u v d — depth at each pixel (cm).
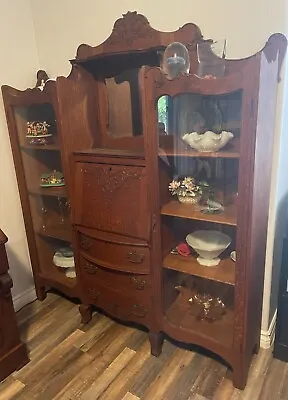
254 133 123
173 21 160
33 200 224
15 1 197
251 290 150
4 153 210
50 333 204
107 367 177
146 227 161
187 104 146
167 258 171
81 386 166
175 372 171
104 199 172
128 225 166
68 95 175
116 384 166
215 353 166
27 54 209
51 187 210
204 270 161
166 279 173
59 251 235
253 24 142
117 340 196
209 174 156
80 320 215
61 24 197
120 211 168
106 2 176
